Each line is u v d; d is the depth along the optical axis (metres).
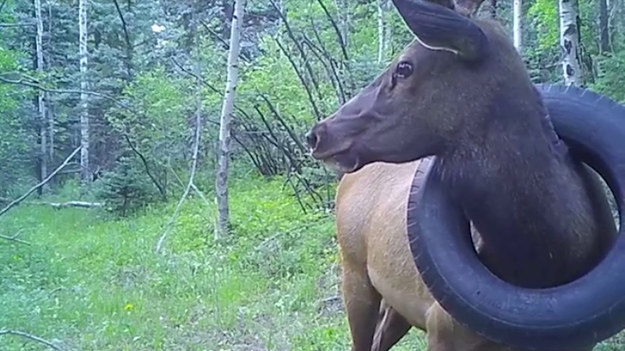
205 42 12.59
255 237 7.01
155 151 10.94
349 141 1.99
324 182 8.00
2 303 4.93
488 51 1.86
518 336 1.87
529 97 1.88
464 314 1.92
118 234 8.55
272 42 10.84
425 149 1.94
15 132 10.42
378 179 2.79
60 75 11.38
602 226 1.96
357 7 13.01
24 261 6.38
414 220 2.00
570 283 1.89
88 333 4.63
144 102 11.33
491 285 1.91
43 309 5.02
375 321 2.96
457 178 1.92
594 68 7.16
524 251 1.91
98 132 13.64
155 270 6.31
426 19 1.80
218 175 7.46
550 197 1.88
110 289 5.75
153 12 14.09
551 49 8.96
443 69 1.89
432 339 2.23
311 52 9.73
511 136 1.87
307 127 9.17
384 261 2.54
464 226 1.99
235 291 5.36
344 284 2.99
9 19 8.88
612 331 1.87
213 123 11.12
